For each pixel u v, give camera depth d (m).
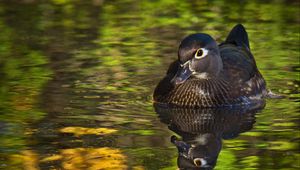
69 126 11.77
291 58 15.82
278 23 18.69
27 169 10.04
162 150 10.81
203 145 11.04
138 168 10.08
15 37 17.38
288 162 10.26
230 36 15.30
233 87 13.52
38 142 11.06
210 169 10.09
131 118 12.28
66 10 19.97
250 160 10.37
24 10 19.98
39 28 18.17
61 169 10.04
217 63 13.40
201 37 13.30
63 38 17.27
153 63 15.42
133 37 17.34
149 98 13.45
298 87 14.12
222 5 20.55
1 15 19.48
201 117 12.55
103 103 13.01
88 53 16.06
